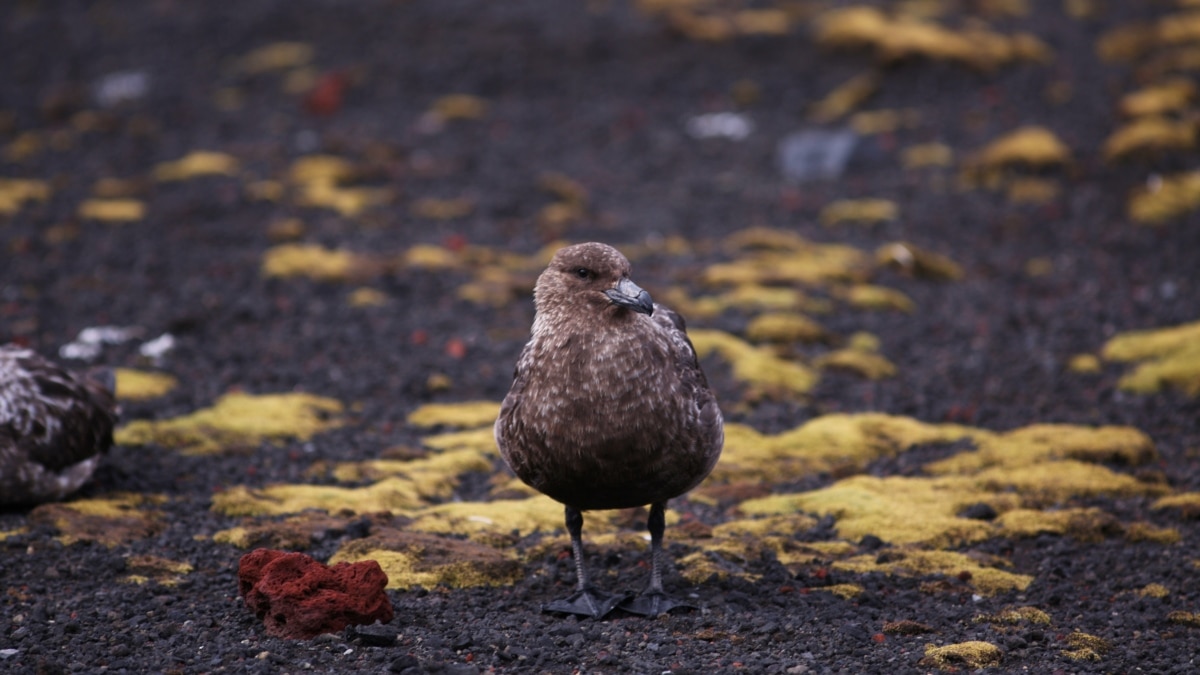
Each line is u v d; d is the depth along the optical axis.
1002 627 8.53
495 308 17.22
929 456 12.67
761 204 21.62
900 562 9.90
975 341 16.27
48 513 10.53
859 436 13.05
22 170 22.25
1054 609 9.01
